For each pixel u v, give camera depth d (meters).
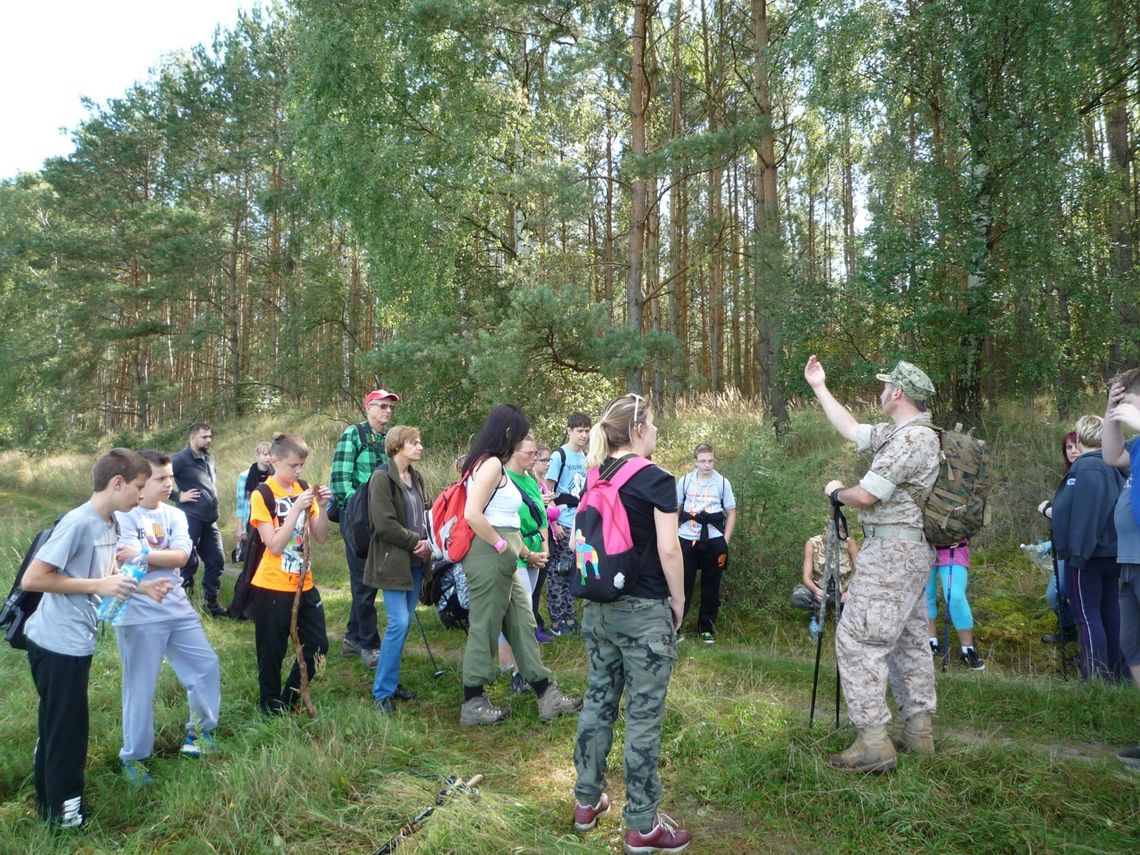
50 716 3.47
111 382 31.84
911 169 10.15
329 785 3.75
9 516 15.43
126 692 3.95
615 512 3.16
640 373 12.88
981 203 9.55
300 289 21.97
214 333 24.91
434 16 13.16
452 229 14.28
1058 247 9.16
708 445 6.80
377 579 4.91
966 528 3.78
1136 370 3.88
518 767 4.05
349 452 6.16
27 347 27.16
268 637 4.62
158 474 4.06
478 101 14.27
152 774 4.00
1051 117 9.08
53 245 24.22
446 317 14.03
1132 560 3.97
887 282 9.87
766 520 7.55
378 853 3.20
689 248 16.06
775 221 12.21
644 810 3.16
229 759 4.11
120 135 26.59
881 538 3.80
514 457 5.35
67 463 23.19
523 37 15.36
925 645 4.00
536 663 4.69
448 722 4.72
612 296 19.58
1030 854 3.06
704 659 5.89
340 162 13.84
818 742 4.01
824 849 3.20
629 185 14.34
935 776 3.67
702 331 25.33
